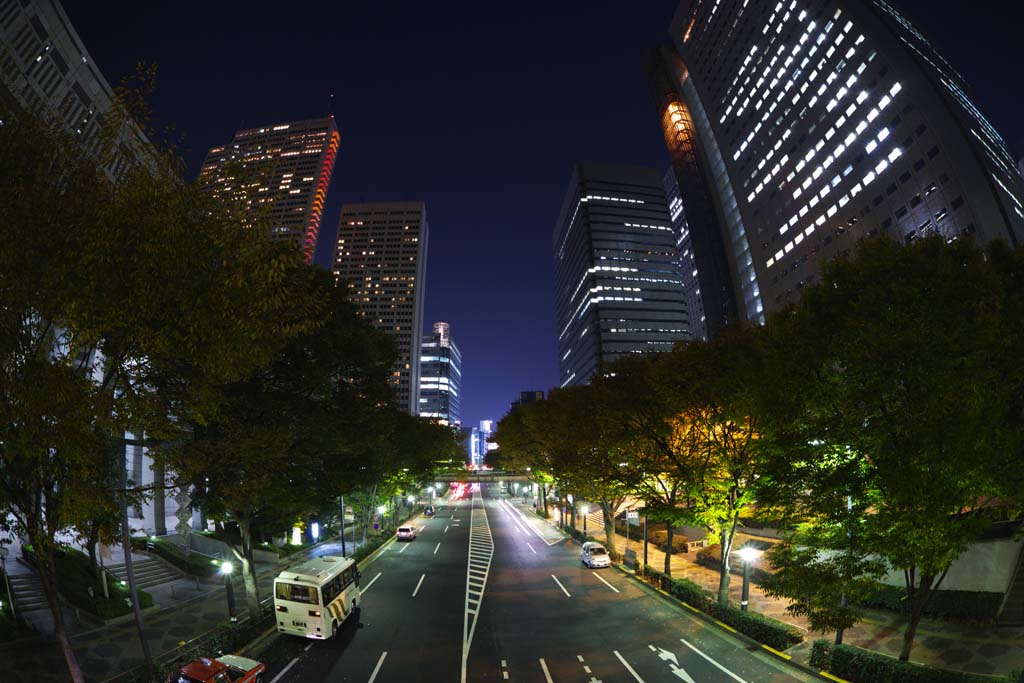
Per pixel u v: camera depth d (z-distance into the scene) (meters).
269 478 15.48
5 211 7.80
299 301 11.14
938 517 11.12
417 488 71.75
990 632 17.09
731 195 122.19
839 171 84.44
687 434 22.11
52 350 9.60
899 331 11.52
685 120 144.25
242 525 20.77
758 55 105.12
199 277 9.25
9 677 14.76
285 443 15.28
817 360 13.35
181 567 28.98
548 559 39.34
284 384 19.67
